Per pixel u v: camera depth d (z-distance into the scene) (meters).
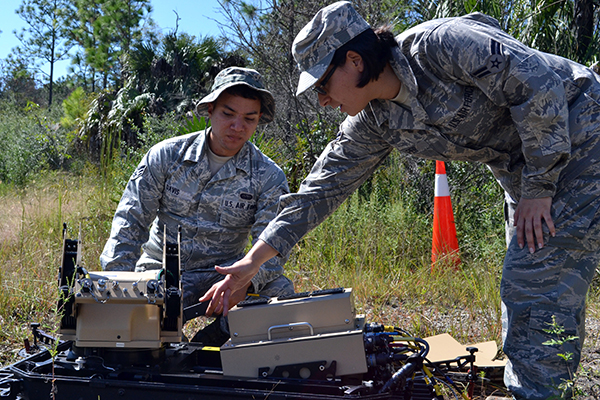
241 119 2.79
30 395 1.90
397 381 1.81
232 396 1.81
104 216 5.71
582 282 1.94
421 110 1.98
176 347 2.23
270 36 8.09
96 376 1.92
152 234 3.07
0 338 3.15
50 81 39.12
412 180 6.27
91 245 4.96
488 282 3.94
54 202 6.91
